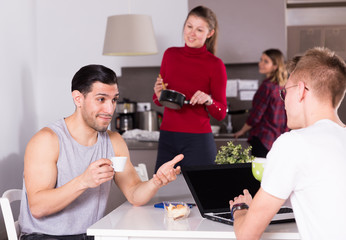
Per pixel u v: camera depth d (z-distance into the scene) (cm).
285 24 448
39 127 487
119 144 192
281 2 446
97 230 139
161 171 170
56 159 175
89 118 174
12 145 403
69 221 175
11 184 398
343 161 118
